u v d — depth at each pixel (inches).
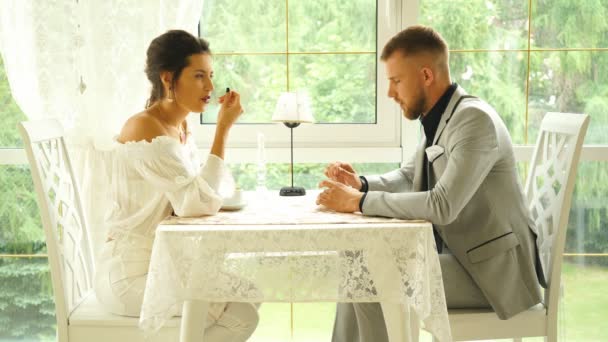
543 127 91.7
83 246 92.1
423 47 79.7
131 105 103.1
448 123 78.1
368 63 114.3
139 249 78.1
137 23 101.9
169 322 74.7
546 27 113.4
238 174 116.4
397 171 93.9
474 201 78.2
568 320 118.4
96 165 103.9
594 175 116.0
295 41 113.9
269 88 114.9
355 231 67.0
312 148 113.8
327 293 67.7
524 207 80.8
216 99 114.7
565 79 114.3
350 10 113.3
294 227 67.4
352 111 115.5
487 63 114.2
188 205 73.9
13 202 117.4
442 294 67.6
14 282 119.6
